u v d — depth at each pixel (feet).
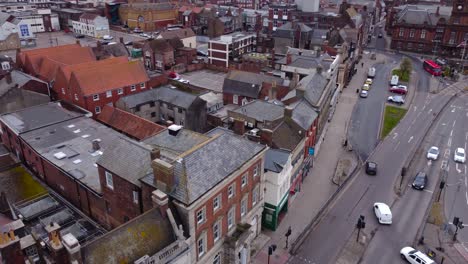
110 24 595.88
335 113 273.95
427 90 321.93
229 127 201.87
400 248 141.08
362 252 139.13
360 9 489.67
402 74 353.92
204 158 115.14
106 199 129.29
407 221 156.66
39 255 97.81
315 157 209.97
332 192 177.27
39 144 162.71
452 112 275.18
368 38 506.89
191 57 369.91
